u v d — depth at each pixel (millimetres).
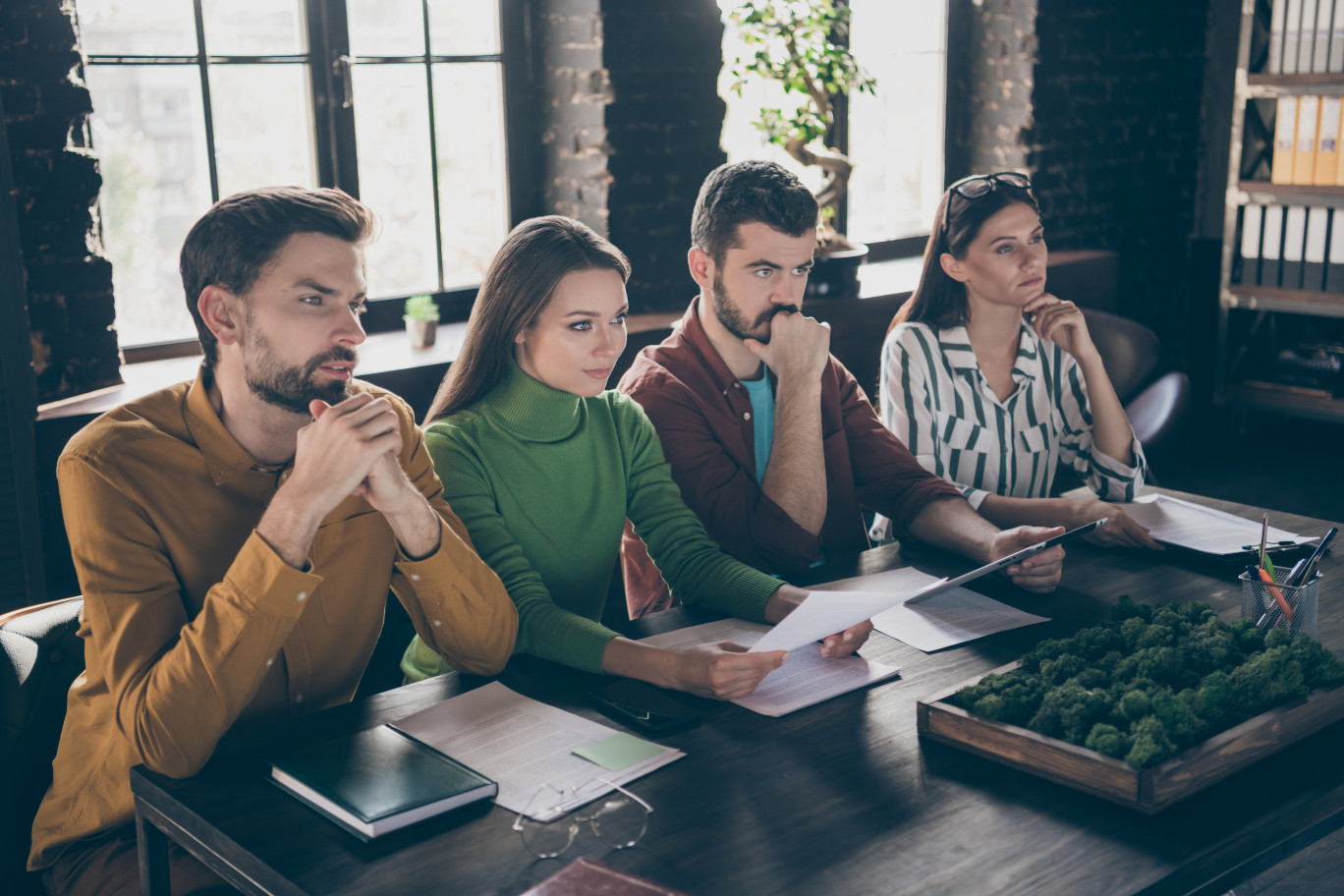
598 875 994
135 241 3123
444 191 3631
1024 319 2398
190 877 1335
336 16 3305
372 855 1076
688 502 1994
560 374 1668
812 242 1978
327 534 1465
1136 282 5289
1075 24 4703
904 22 4547
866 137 4551
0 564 2576
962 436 2344
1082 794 1165
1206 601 1710
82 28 2918
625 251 3699
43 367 2684
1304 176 4652
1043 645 1383
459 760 1249
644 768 1227
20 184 2596
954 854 1061
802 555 1913
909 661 1517
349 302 1391
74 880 1382
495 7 3609
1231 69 5281
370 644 1556
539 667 1521
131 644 1307
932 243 2354
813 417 1976
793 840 1090
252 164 3273
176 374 2996
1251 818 1108
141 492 1363
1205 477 4578
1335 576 1795
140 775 1254
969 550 1907
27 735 1461
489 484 1695
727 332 2043
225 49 3160
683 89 3744
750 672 1392
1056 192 4812
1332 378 4801
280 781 1212
